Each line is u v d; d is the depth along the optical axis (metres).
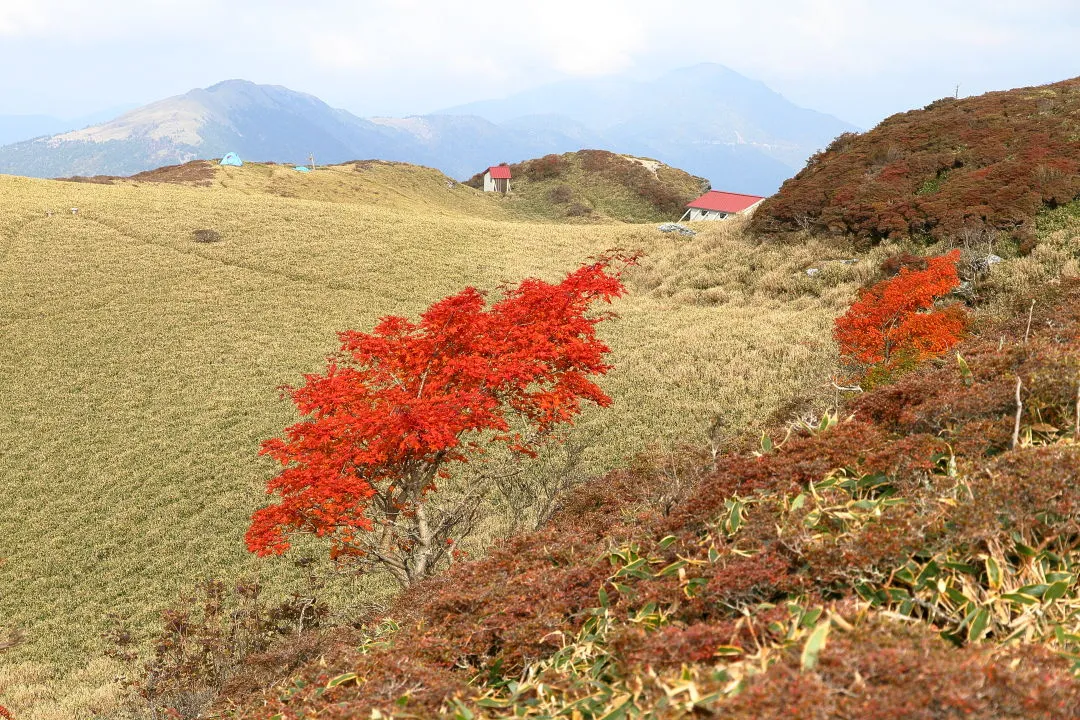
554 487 11.48
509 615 4.68
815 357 22.52
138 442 22.75
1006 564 3.46
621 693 3.20
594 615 4.32
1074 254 23.72
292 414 24.16
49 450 22.50
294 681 5.53
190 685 9.34
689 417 20.30
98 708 11.34
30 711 11.95
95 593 16.30
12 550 18.03
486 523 14.57
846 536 3.84
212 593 11.88
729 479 5.23
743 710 2.55
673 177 109.69
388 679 4.21
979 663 2.62
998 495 3.72
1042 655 2.74
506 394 11.45
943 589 3.34
